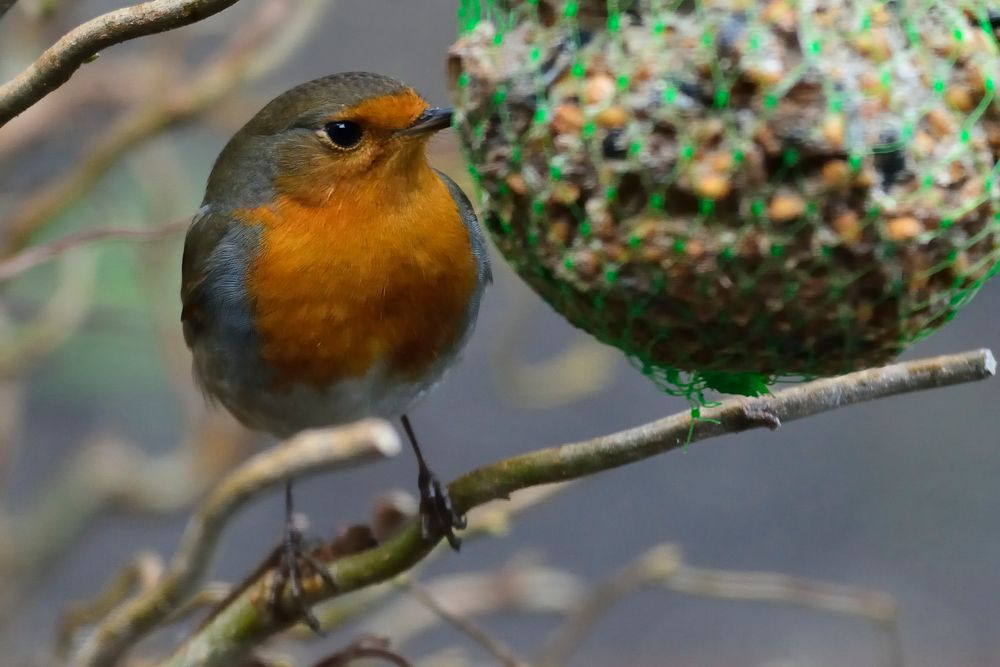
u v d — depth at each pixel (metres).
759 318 5.46
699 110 5.33
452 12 15.62
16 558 10.41
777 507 15.44
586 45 5.60
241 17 11.14
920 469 15.67
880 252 5.30
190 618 8.81
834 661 14.31
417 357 7.84
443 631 14.44
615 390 15.60
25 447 14.02
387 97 7.39
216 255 7.82
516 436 15.41
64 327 9.95
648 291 5.50
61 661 7.95
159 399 12.77
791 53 5.28
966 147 5.41
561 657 8.96
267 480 5.71
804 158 5.23
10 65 10.02
